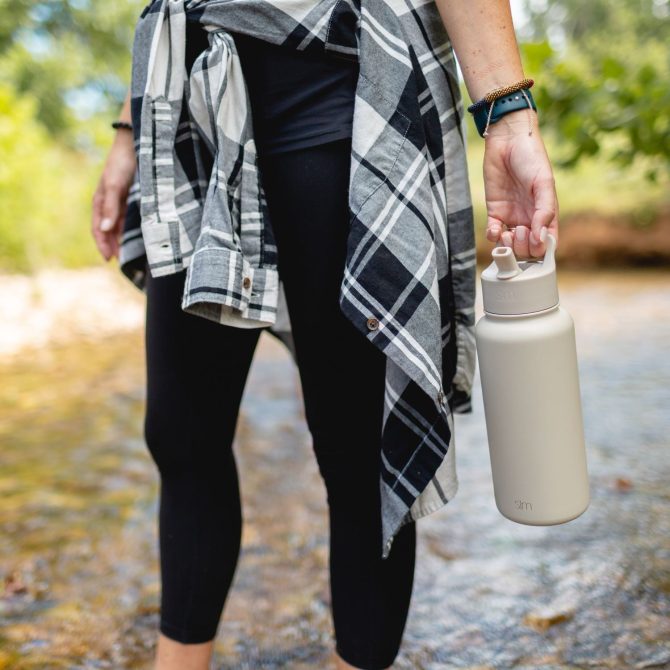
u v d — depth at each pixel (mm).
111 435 2791
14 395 3486
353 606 978
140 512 2039
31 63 11883
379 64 845
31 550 1810
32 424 2979
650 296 5926
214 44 882
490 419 805
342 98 864
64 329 5301
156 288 982
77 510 2059
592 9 14531
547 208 772
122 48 13508
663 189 8617
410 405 858
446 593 1534
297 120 876
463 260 908
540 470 788
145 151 909
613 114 2947
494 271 791
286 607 1510
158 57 914
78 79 12523
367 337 822
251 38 879
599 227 8688
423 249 833
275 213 907
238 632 1422
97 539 1869
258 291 875
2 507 2090
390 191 833
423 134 856
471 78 835
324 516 1972
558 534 1773
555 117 2980
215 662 1325
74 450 2617
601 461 2258
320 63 861
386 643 981
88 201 7945
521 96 819
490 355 784
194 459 1013
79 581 1654
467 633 1387
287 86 873
